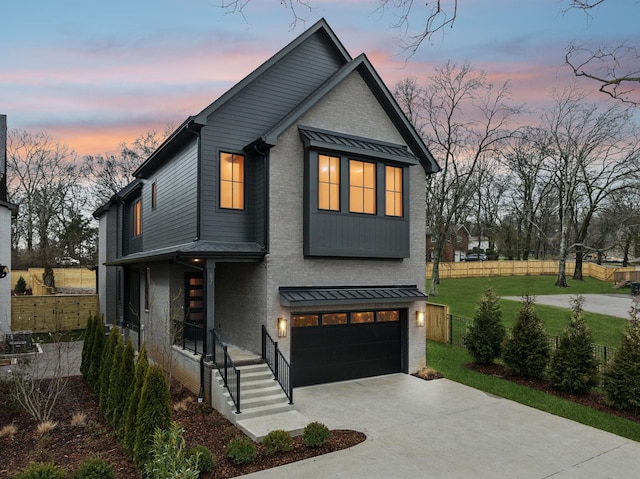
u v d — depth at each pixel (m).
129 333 17.64
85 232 41.81
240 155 12.38
